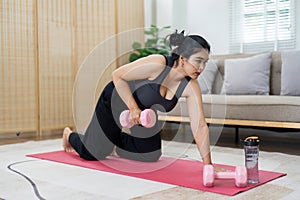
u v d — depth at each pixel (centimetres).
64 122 450
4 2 393
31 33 415
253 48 431
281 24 411
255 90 374
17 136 420
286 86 355
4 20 393
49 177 219
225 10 449
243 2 434
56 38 438
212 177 192
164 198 175
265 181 205
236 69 387
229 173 198
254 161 201
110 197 177
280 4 410
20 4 405
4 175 224
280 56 379
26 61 412
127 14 498
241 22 437
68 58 452
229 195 179
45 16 427
